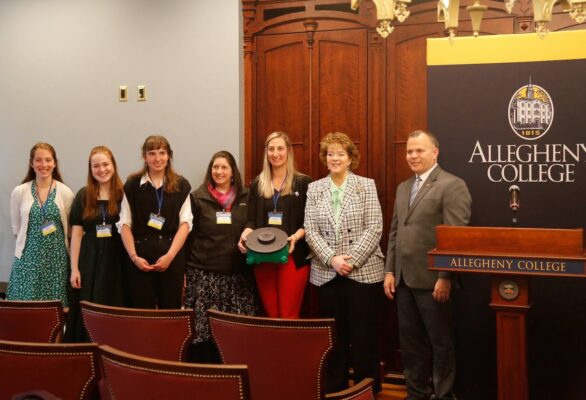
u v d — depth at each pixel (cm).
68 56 504
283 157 414
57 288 445
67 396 223
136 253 405
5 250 516
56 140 509
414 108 446
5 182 516
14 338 299
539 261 286
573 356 362
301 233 404
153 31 486
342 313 401
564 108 359
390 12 225
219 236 416
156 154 408
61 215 448
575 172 359
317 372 253
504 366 306
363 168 459
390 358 459
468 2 434
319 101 466
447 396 370
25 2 511
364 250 388
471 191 376
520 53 365
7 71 515
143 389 196
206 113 478
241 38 477
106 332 281
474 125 374
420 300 374
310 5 466
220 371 188
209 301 414
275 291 406
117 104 495
